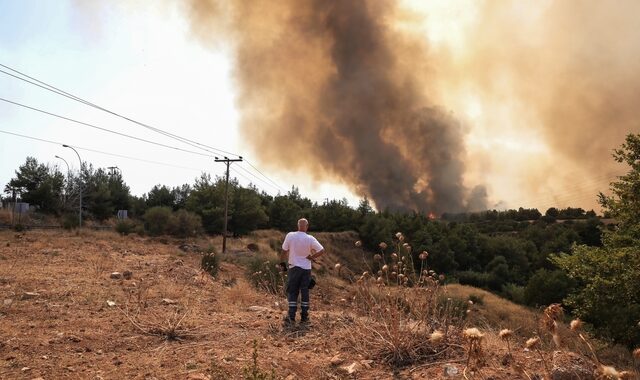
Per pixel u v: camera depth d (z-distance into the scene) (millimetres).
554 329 2375
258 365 4105
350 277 5789
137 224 41625
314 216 66500
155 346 4941
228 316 6727
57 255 14820
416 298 4945
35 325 5676
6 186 54281
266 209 61312
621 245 17766
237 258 24703
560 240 64500
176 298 8414
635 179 17750
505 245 66188
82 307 6965
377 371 4062
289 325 6062
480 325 5129
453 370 3834
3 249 15781
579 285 36156
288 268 6977
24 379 3738
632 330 14547
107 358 4441
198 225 40562
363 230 60938
